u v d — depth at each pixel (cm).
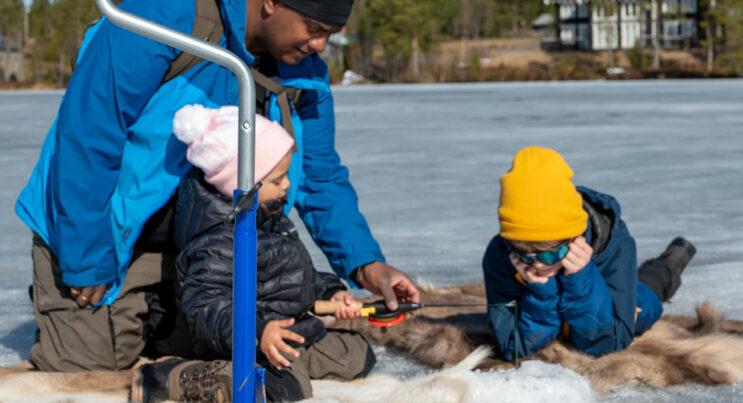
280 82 283
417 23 7456
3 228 577
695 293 363
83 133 252
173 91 261
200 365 232
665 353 274
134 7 260
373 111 2108
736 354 269
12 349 300
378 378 262
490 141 1227
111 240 260
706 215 577
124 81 252
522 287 286
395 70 7212
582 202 275
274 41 266
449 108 2195
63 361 266
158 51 255
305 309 255
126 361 274
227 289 238
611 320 271
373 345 306
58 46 7950
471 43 8369
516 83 5512
